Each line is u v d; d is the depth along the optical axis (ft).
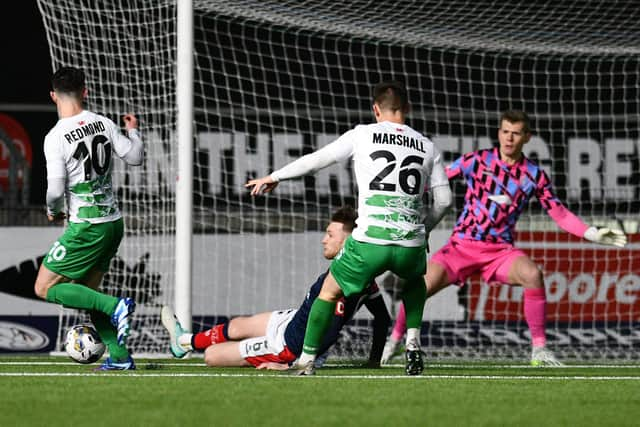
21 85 118.73
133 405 49.65
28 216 109.50
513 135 86.02
